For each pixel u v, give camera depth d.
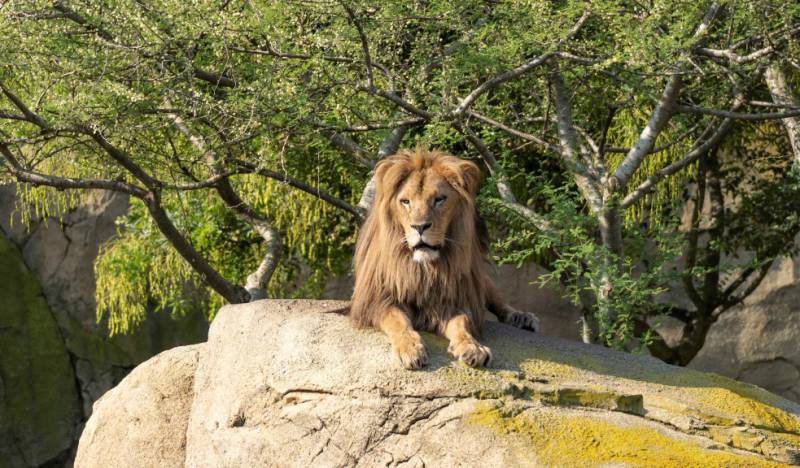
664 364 10.06
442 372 8.74
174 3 11.67
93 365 24.45
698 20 13.35
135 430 11.40
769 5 12.69
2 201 25.05
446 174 9.28
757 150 20.50
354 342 9.19
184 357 11.58
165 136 14.16
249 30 12.09
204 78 13.55
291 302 10.55
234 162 13.89
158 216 13.77
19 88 13.96
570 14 12.91
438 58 13.65
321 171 17.55
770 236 19.47
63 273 24.66
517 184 17.92
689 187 21.91
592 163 15.51
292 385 9.23
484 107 14.79
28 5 12.02
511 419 8.31
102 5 12.14
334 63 13.59
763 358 22.03
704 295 19.94
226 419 9.84
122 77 12.63
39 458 23.64
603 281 13.31
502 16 13.88
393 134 14.43
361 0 12.20
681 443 8.22
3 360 23.80
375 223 9.69
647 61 12.09
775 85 14.75
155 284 19.64
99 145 13.34
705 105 15.24
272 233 15.59
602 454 7.95
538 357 9.48
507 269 22.98
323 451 8.83
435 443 8.31
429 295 9.44
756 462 8.02
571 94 14.79
